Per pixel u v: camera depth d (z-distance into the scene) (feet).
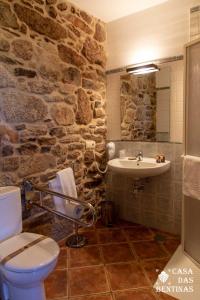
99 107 9.48
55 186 7.09
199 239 6.47
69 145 8.16
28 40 6.55
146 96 8.71
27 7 6.47
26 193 6.67
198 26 7.36
